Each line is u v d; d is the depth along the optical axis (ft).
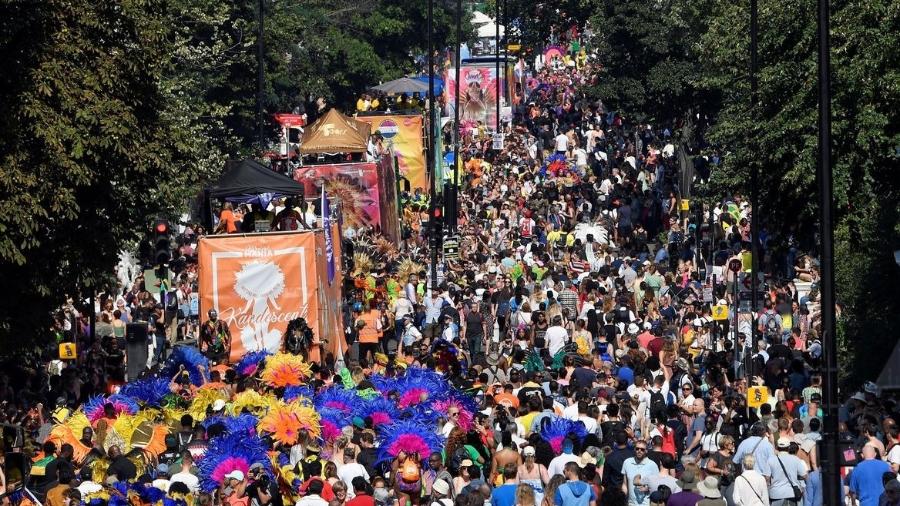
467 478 116.16
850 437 122.21
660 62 353.51
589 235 267.39
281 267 184.44
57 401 161.89
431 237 265.34
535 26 486.38
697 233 258.78
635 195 317.01
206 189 206.80
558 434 122.42
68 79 161.17
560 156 382.63
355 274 221.25
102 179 167.32
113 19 167.73
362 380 152.56
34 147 157.79
